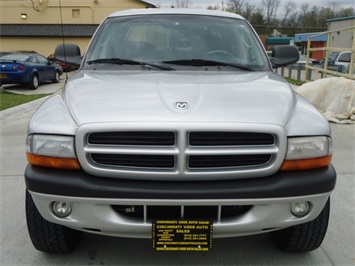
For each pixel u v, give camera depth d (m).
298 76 15.24
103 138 2.15
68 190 2.14
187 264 2.65
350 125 7.11
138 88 2.53
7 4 27.89
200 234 2.21
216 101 2.33
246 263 2.66
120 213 2.23
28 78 13.34
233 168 2.17
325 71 11.63
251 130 2.13
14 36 28.16
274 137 2.18
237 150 2.13
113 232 2.24
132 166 2.16
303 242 2.61
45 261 2.68
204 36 3.48
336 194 3.91
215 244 2.89
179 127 2.09
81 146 2.14
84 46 27.89
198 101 2.31
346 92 7.73
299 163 2.22
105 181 2.15
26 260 2.69
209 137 2.14
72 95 2.50
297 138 2.21
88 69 3.20
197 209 2.22
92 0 27.45
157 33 3.49
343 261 2.71
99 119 2.15
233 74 3.04
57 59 3.67
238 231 2.24
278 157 2.18
